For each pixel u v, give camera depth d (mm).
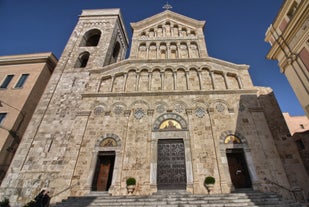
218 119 19359
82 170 16797
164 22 30250
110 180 17281
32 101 24859
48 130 20688
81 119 19719
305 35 13273
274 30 16547
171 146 18219
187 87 22109
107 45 30172
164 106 20469
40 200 11867
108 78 23859
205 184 15648
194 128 18844
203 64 23844
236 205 11648
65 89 24219
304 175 16188
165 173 16859
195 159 17062
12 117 22594
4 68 27797
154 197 13469
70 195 15508
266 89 22547
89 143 18297
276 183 15539
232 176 16859
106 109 20562
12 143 21578
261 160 16750
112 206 12180
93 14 36156
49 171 17875
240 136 18188
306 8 12742
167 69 23953
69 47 29750
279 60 15969
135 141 18297
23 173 17797
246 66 23609
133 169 16750
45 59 28234
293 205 11578
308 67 13273
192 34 29047
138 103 20844
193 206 11625
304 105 13516
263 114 19438
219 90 21156
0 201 16188
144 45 27609
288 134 18656
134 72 24000
